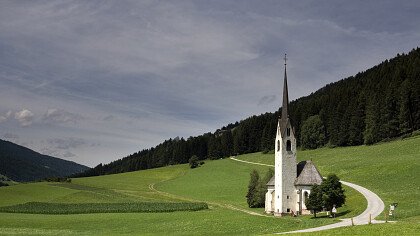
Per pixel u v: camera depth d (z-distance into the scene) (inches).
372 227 2169.0
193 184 6840.6
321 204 3275.1
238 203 5024.6
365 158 5541.3
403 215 2773.1
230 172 7485.2
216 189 6156.5
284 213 3912.4
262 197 4576.8
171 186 6894.7
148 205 4527.6
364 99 7086.6
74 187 6471.5
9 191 5629.9
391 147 5797.2
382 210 3093.0
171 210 4276.6
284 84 4141.2
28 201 5002.5
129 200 5246.1
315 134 7682.1
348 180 4485.7
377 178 4276.6
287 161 3993.6
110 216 3929.6
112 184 7381.9
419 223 2240.4
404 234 1959.9
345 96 7800.2
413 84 6397.6
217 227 3026.6
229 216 3550.7
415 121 6353.3
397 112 6461.6
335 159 6033.5
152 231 3029.0
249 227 2950.3
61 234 2876.5
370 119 6633.9
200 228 3034.0
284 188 3949.3
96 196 5398.6
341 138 7145.7
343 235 2047.2
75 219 3742.6
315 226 2721.5
